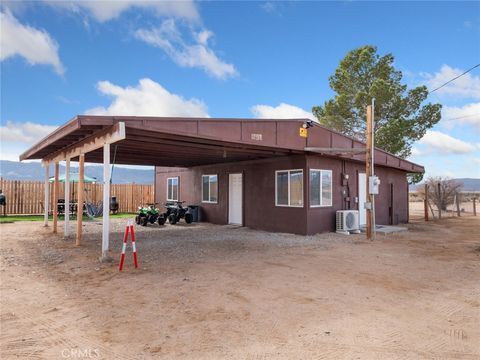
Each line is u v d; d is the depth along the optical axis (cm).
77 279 603
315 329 388
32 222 1583
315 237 1107
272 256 800
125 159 1398
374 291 532
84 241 1025
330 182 1240
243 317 423
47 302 482
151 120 726
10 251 866
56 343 355
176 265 706
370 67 2238
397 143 2028
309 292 524
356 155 1330
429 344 353
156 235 1167
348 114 2259
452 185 2427
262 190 1313
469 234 1259
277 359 321
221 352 334
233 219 1481
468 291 540
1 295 515
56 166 1218
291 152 1130
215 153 1166
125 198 2234
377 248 920
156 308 455
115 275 626
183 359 320
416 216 2158
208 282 577
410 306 468
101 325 400
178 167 1823
